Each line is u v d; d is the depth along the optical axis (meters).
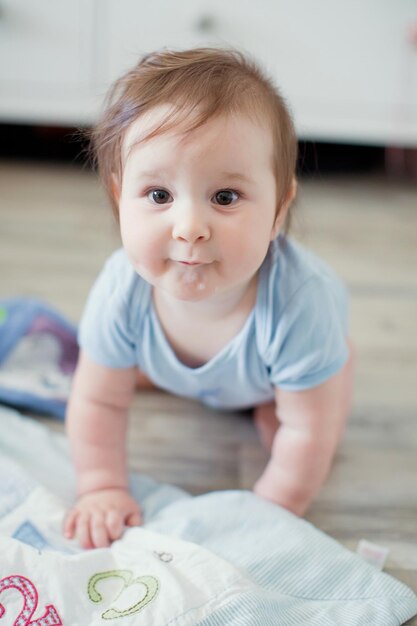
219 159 0.58
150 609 0.59
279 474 0.77
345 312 0.83
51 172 1.78
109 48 1.63
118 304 0.73
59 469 0.83
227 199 0.60
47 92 1.67
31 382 0.96
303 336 0.70
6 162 1.82
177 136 0.58
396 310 1.25
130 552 0.66
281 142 0.64
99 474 0.78
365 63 1.66
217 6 1.59
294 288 0.70
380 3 1.60
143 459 0.89
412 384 1.05
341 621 0.63
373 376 1.06
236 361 0.74
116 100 0.65
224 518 0.72
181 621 0.58
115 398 0.79
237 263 0.61
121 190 0.64
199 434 0.94
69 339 1.02
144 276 0.64
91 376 0.78
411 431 0.95
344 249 1.47
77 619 0.60
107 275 0.77
